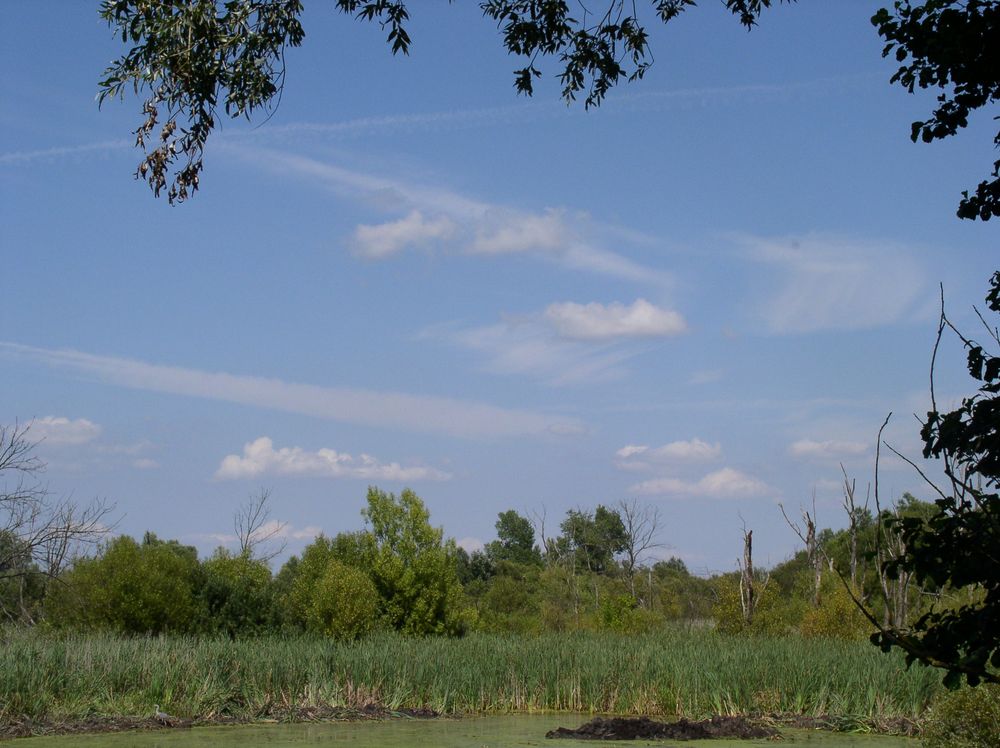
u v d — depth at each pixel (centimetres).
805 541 3859
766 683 2311
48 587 3098
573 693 2414
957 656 482
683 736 1888
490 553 9312
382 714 2219
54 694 2014
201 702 2114
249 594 3362
